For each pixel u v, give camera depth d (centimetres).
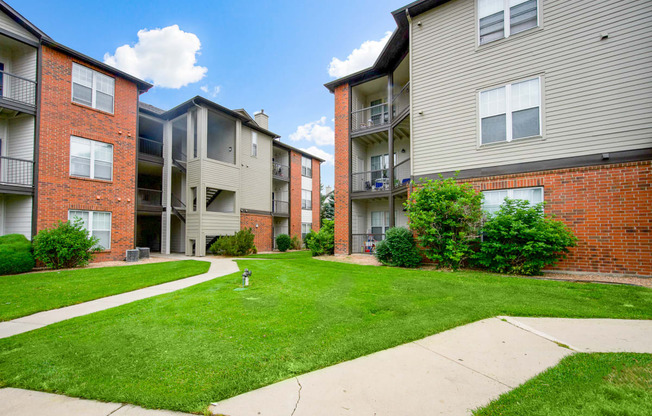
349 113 1444
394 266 994
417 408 219
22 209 1105
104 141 1308
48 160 1125
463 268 902
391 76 1320
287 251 2141
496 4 920
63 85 1180
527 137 853
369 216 1578
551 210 809
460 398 232
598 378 255
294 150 2564
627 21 748
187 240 1616
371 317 440
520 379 261
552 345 335
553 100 823
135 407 229
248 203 1984
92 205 1254
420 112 1042
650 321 413
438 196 898
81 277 851
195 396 239
